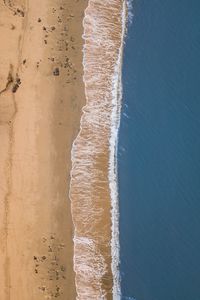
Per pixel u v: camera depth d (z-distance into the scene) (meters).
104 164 19.12
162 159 19.52
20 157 18.34
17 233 17.98
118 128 19.50
